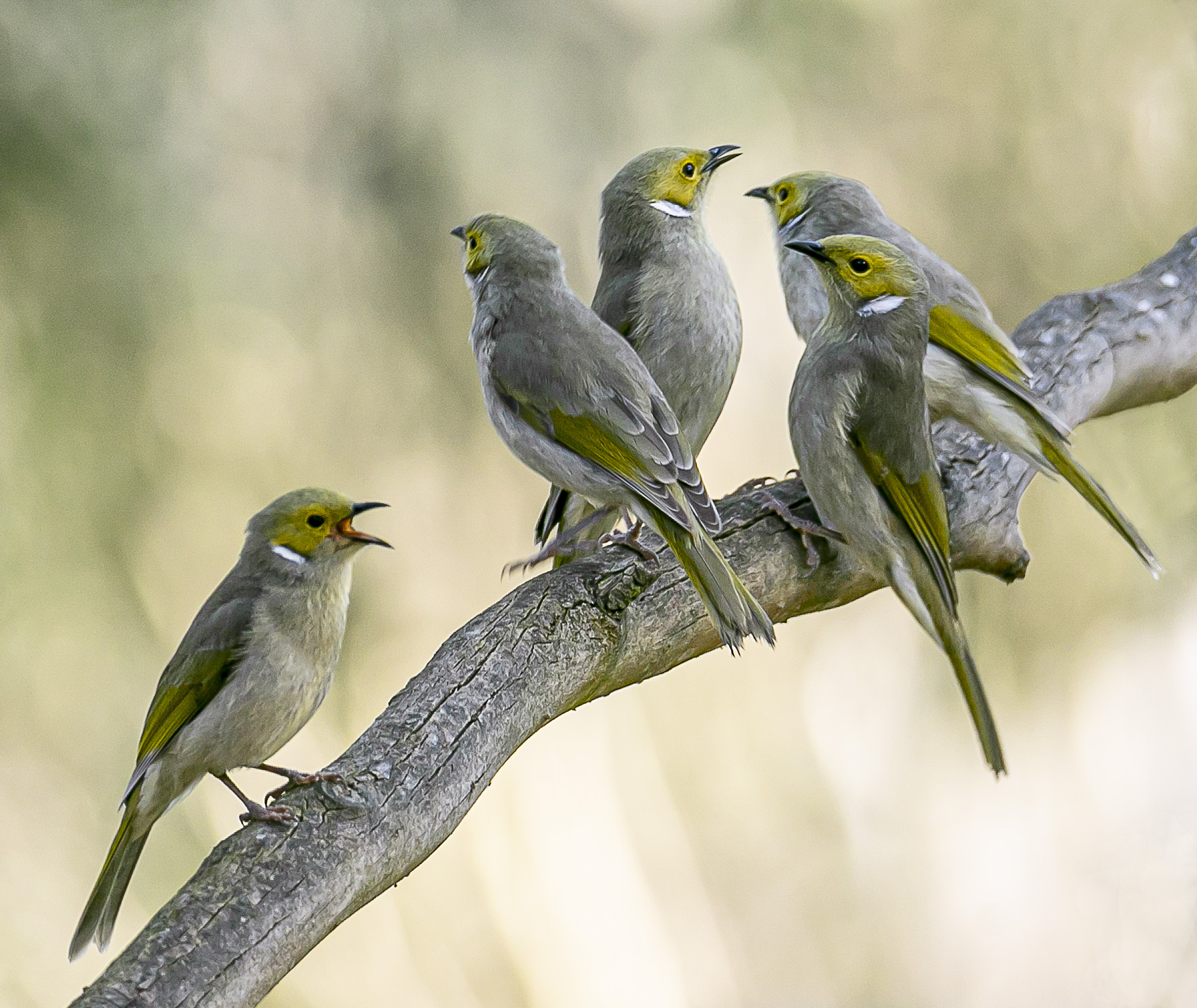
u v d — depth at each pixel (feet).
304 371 50.26
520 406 20.98
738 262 51.19
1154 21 52.16
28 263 47.24
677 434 20.36
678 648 19.56
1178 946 36.09
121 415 48.37
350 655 50.98
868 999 53.67
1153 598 54.39
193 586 49.06
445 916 50.03
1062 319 26.00
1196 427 50.98
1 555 46.70
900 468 21.17
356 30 50.37
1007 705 56.49
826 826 55.31
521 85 50.78
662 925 51.96
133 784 19.44
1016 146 52.90
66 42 47.50
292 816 14.92
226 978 13.70
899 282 21.45
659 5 51.62
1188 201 51.85
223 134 49.39
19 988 44.91
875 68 52.60
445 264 50.98
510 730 16.87
